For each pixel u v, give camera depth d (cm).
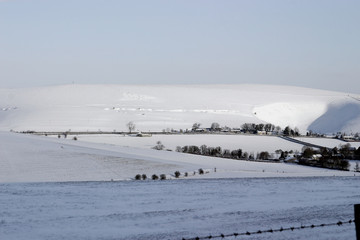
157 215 5659
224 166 16812
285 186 8250
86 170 13750
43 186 8050
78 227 5066
